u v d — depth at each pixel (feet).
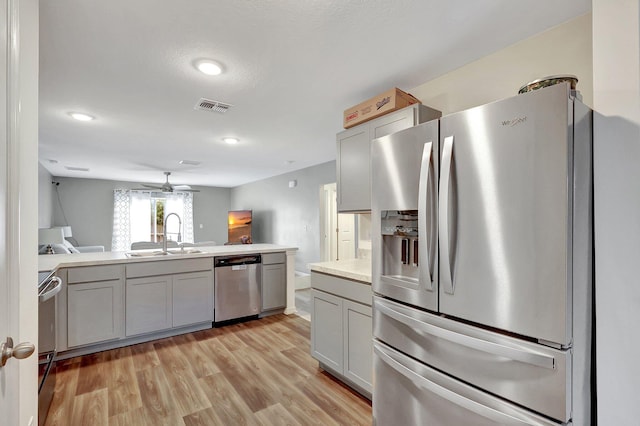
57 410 6.47
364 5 4.89
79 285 9.13
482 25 5.40
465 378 4.11
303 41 5.89
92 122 10.57
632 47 3.72
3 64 2.86
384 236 5.57
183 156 16.39
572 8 4.96
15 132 3.18
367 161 7.63
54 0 4.66
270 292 13.00
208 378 7.84
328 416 6.34
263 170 21.57
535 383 3.51
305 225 20.90
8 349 2.85
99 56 6.36
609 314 3.70
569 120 3.35
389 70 6.99
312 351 8.38
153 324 10.33
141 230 27.53
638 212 3.61
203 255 11.39
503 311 3.74
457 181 4.19
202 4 4.84
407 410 4.89
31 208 3.94
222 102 8.87
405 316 4.88
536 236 3.50
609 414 3.66
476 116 4.01
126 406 6.64
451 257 4.25
